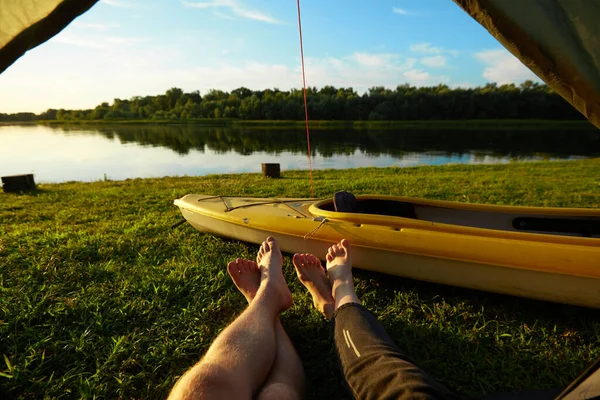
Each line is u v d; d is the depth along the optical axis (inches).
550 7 50.3
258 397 47.1
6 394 54.1
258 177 360.5
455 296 98.0
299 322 86.0
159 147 917.8
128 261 123.3
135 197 242.1
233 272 86.3
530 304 94.3
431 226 94.2
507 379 69.1
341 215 105.2
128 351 76.9
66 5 59.9
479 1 53.9
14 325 85.0
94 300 95.0
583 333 82.0
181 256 125.7
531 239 84.7
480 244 87.1
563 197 220.8
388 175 357.4
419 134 1416.1
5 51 62.6
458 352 75.6
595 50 49.8
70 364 73.6
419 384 43.5
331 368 71.3
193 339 80.7
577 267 78.7
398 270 99.0
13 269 115.0
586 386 42.4
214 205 135.0
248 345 53.7
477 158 681.0
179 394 42.2
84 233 151.5
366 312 65.3
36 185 340.5
